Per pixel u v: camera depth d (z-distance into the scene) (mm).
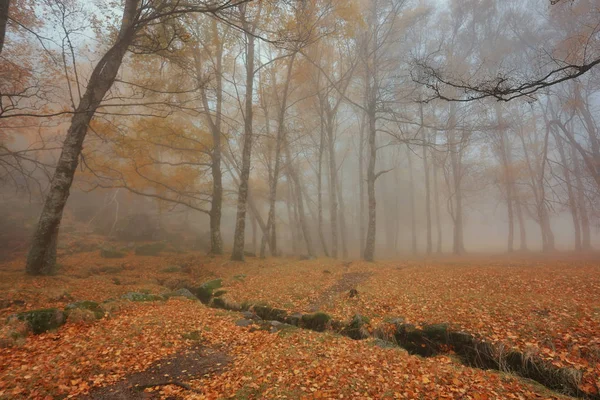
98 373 5531
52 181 12188
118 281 13469
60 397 4781
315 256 21766
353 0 18031
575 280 10578
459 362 6312
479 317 7668
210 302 11734
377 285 11992
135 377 5539
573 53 7121
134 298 10195
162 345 6809
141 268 16688
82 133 12352
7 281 10539
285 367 5773
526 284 10500
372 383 5055
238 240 17984
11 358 5754
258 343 7152
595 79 20234
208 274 15336
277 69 21953
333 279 13594
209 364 6141
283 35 13312
